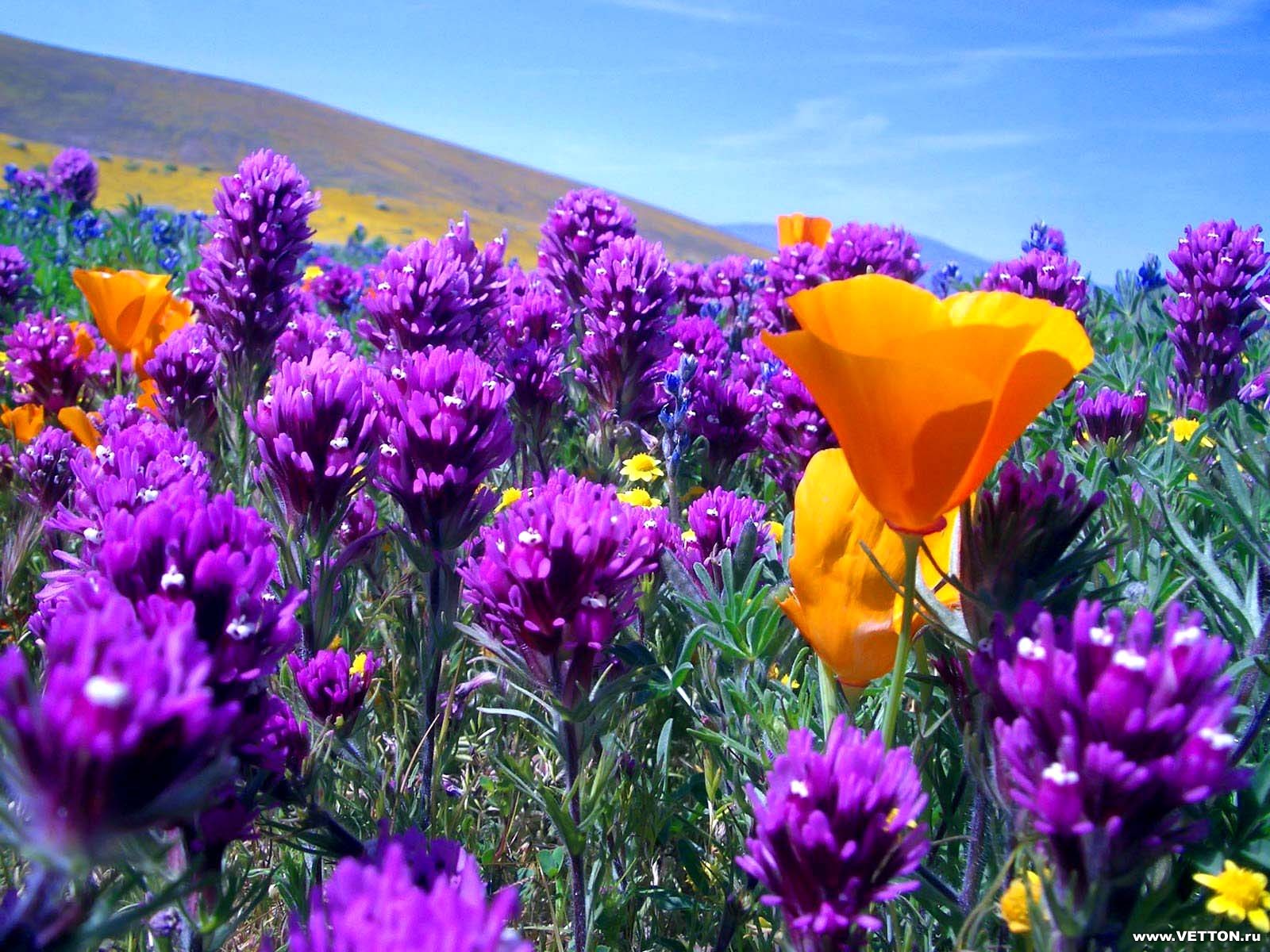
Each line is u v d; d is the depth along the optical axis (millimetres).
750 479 486
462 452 253
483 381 257
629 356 447
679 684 245
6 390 579
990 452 170
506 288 480
